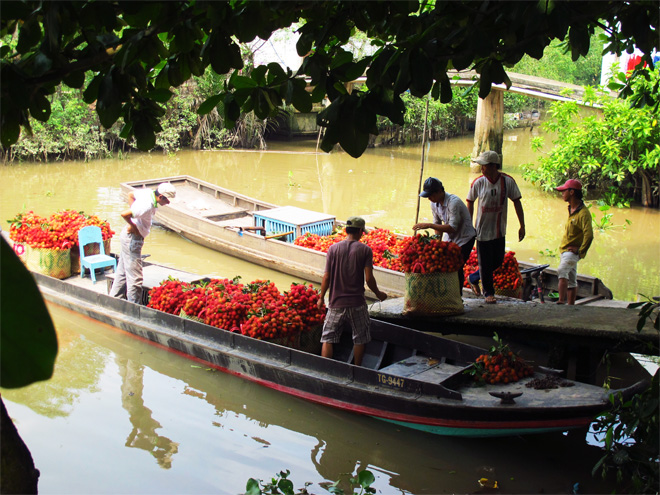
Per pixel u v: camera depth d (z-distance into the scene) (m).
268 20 2.85
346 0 3.15
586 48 3.33
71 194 15.30
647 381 5.34
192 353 7.02
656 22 3.58
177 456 5.32
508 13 3.03
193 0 2.80
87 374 6.86
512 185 6.63
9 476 2.49
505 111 28.89
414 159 20.86
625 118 13.72
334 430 5.86
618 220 13.34
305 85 3.05
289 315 6.79
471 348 6.18
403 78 2.84
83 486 4.84
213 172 18.72
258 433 5.76
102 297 8.06
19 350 1.10
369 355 7.02
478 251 6.86
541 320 6.13
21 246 9.29
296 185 16.78
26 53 2.75
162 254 11.31
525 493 4.87
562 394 5.37
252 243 10.63
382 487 4.98
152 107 3.30
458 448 5.54
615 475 5.02
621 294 8.94
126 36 2.82
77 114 20.16
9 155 19.53
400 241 9.80
